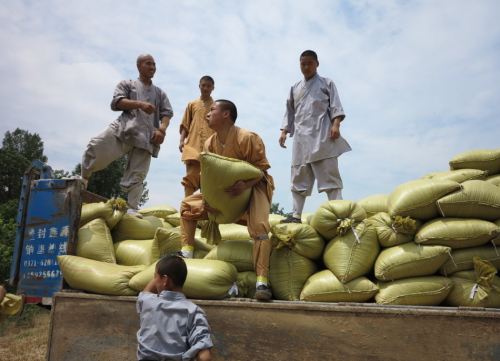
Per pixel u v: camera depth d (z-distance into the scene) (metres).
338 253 3.30
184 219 3.76
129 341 3.22
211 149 3.75
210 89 5.59
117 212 4.45
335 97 4.75
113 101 5.22
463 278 3.14
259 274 3.30
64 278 3.73
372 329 2.66
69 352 3.40
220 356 2.97
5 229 14.48
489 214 3.26
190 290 3.19
